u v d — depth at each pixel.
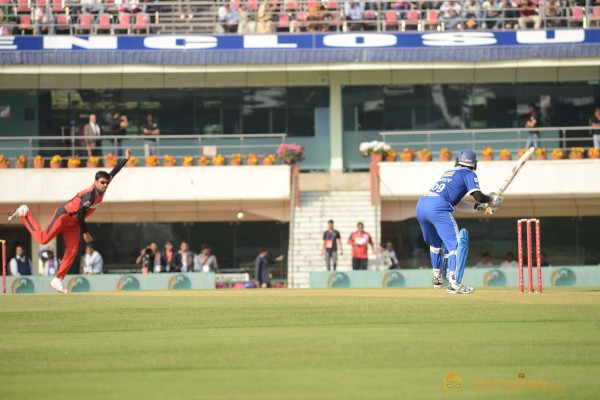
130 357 16.09
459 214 59.78
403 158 58.12
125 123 61.16
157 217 59.28
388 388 13.51
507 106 62.09
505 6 60.28
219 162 57.78
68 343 17.89
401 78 62.03
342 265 55.16
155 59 58.78
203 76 62.22
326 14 60.56
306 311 22.16
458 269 26.41
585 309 21.92
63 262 29.59
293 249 55.56
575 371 14.66
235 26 60.84
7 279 45.62
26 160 58.41
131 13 60.56
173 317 21.53
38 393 13.34
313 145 62.34
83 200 28.36
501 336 18.00
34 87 61.88
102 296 27.67
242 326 20.03
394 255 53.94
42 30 59.91
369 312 21.81
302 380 14.09
